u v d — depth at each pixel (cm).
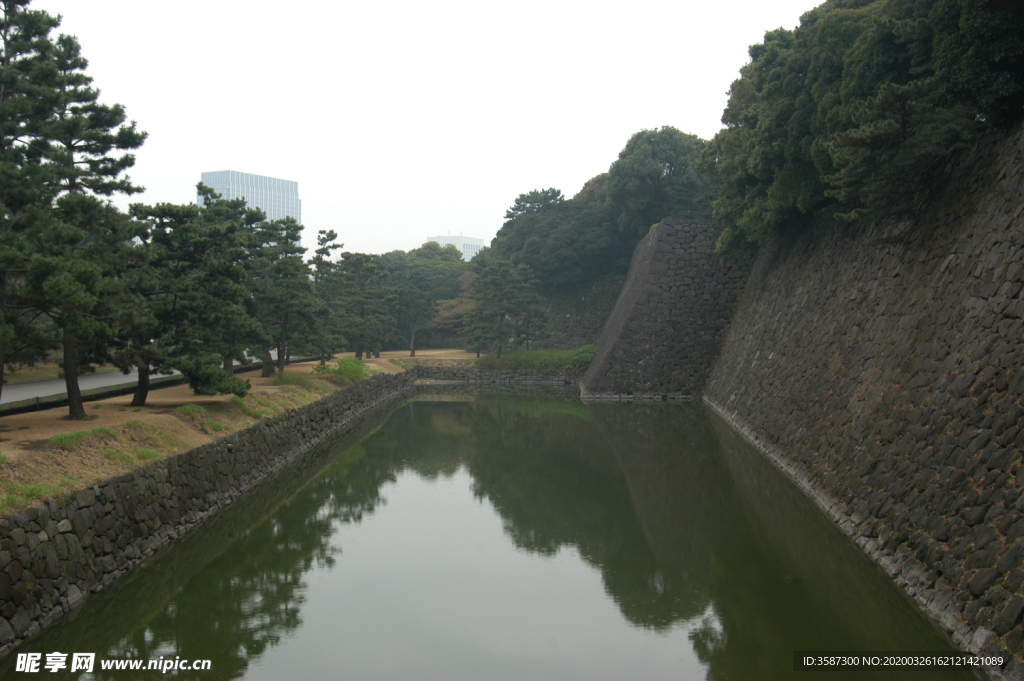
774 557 1233
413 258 8288
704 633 959
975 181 1270
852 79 1670
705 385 3697
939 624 805
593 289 5625
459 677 848
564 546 1352
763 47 2564
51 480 999
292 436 2205
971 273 1137
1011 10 1129
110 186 1585
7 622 812
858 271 1775
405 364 4969
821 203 2264
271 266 2703
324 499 1744
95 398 1936
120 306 1374
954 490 902
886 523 1059
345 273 4359
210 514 1443
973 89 1218
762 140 2188
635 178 5156
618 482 1886
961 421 959
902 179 1449
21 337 1254
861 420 1342
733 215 3147
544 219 6038
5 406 1568
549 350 5444
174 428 1494
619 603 1071
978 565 780
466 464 2181
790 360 2095
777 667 847
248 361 2247
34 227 1216
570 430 2789
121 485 1135
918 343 1239
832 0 2331
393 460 2248
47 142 1423
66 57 1512
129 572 1077
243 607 1066
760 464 1916
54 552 923
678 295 3834
